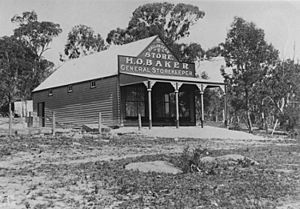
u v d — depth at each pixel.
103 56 37.81
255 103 40.50
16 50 48.41
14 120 38.47
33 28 49.66
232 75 40.56
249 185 10.01
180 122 35.03
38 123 31.92
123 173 11.71
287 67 37.56
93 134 24.97
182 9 46.09
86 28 56.16
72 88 35.66
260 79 38.72
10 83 48.81
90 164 13.67
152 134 26.09
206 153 15.80
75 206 8.14
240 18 38.69
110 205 8.19
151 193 9.12
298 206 8.03
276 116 37.19
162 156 15.58
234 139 25.77
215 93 56.22
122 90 31.20
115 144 20.17
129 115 31.42
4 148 17.06
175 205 7.99
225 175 11.46
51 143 19.25
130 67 31.88
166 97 34.22
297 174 11.79
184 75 35.56
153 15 46.97
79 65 39.69
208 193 9.05
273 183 10.29
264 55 38.34
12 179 10.97
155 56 33.69
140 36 46.84
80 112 34.69
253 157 15.91
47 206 8.11
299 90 37.25
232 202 8.31
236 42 38.91
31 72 50.34
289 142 25.06
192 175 11.42
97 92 33.03
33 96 40.81
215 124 48.16
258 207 7.87
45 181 10.69
